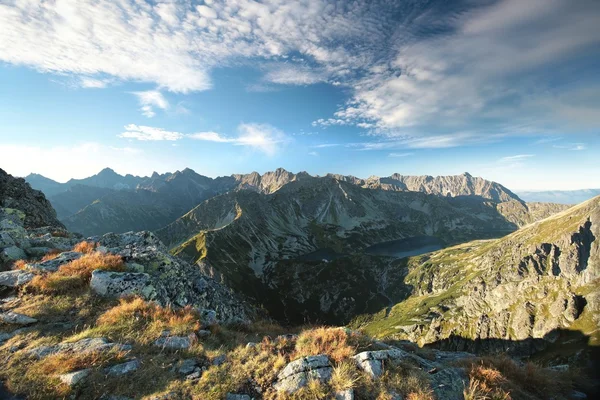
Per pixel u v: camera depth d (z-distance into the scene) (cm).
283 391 995
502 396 1108
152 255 2367
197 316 1677
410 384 1052
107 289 1738
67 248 2580
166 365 1129
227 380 1059
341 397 967
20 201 4366
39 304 1512
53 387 944
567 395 1428
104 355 1116
